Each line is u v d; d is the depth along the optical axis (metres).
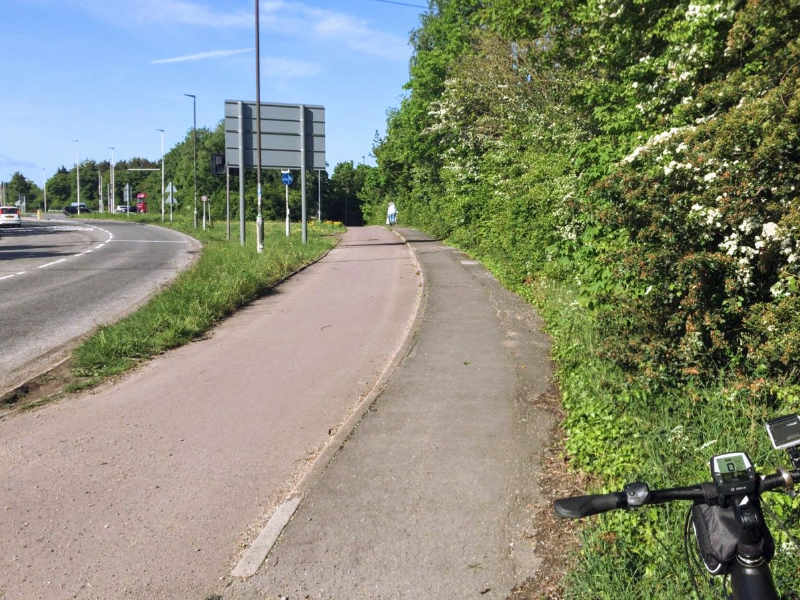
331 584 3.96
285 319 12.88
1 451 6.33
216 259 20.53
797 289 5.59
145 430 6.85
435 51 33.78
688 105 7.48
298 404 7.66
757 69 7.66
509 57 22.44
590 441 5.48
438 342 9.85
